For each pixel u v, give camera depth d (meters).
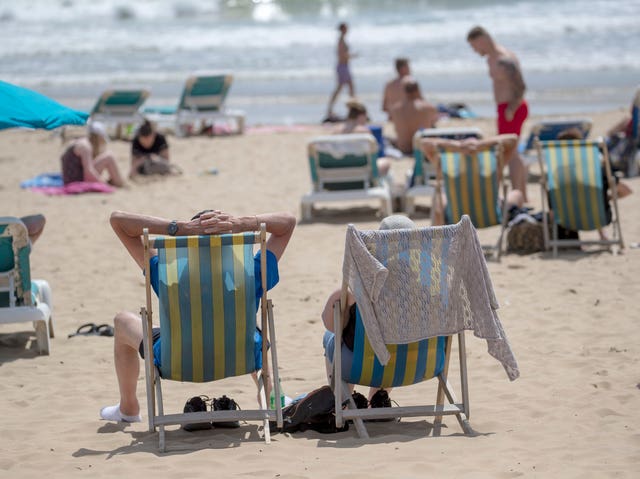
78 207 37.34
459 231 14.56
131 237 14.89
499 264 27.55
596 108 61.25
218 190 40.56
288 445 14.38
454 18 110.00
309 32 105.06
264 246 14.27
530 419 15.55
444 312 14.67
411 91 47.72
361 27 106.69
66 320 23.64
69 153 40.94
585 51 88.06
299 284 26.31
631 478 12.44
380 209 36.19
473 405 16.55
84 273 28.14
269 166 45.94
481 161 28.03
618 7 111.94
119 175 41.47
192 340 14.38
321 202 37.91
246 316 14.46
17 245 20.38
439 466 13.05
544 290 24.61
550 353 19.56
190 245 14.05
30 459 14.14
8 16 122.19
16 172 45.38
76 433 15.55
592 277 25.64
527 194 37.28
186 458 13.77
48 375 19.34
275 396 14.95
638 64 80.94
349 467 13.13
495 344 14.69
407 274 14.50
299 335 21.84
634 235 30.50
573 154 28.09
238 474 13.00
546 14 109.56
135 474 13.16
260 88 75.56
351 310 14.93
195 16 124.00
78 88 77.00
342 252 29.97
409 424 15.80
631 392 16.62
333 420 15.25
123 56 94.62
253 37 103.44
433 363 15.12
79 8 125.44
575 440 14.22
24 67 88.62
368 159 34.66
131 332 15.36
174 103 68.69
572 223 28.06
